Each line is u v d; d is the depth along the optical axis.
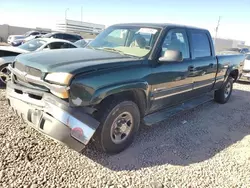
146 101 3.73
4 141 3.43
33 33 24.42
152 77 3.71
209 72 5.39
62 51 3.72
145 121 3.93
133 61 3.52
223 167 3.36
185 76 4.50
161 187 2.81
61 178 2.79
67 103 2.82
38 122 2.99
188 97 4.99
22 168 2.89
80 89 2.84
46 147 3.41
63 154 3.29
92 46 4.41
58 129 2.83
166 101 4.27
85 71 2.90
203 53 5.21
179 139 4.17
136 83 3.38
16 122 4.08
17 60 3.45
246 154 3.79
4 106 4.85
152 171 3.13
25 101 3.09
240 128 5.00
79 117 2.87
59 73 2.80
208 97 6.05
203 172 3.20
